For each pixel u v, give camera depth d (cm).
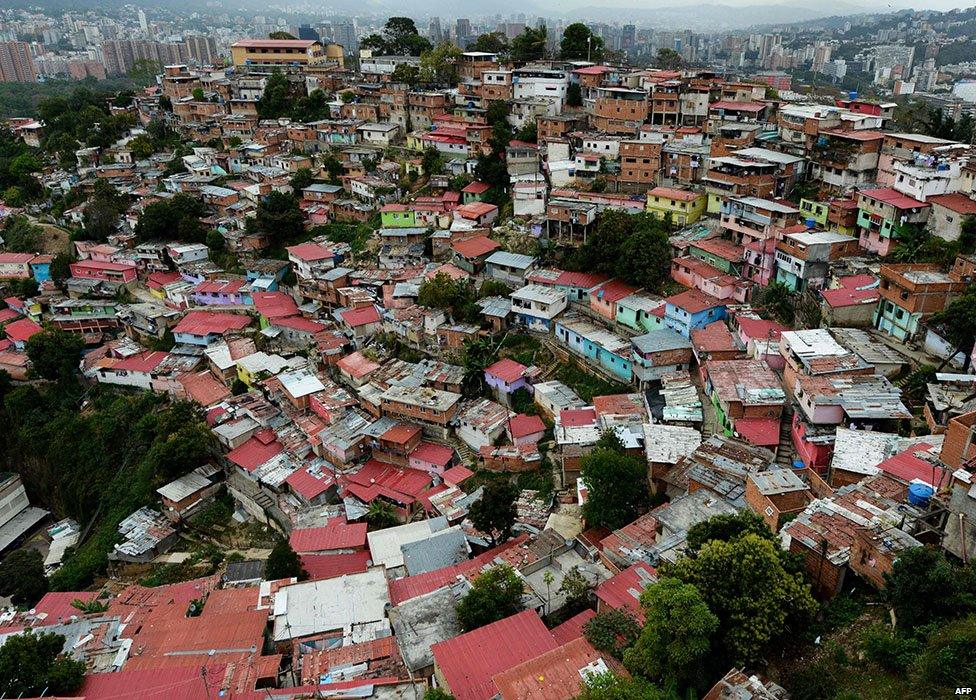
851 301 6172
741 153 8956
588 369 7144
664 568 3656
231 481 7306
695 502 4516
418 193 11219
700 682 3136
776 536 3750
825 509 3872
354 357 8156
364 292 9094
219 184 12794
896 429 4959
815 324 6456
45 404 9144
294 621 4662
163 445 7288
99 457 8412
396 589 4819
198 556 6556
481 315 8050
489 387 7344
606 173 9925
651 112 11044
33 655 4084
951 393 4888
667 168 9638
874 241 6969
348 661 4219
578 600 4184
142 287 11200
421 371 7581
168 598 5266
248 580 5478
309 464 7081
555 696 3209
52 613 5225
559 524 5397
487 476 6419
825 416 5053
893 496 3919
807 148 9012
